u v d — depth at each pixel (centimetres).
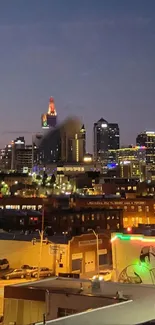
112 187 14850
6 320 1658
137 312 1412
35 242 5022
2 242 5106
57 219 7962
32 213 8031
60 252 4900
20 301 1661
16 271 4559
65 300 1553
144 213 9919
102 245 5259
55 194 14788
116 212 8844
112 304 1452
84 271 4966
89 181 18312
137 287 1708
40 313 1612
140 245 2778
